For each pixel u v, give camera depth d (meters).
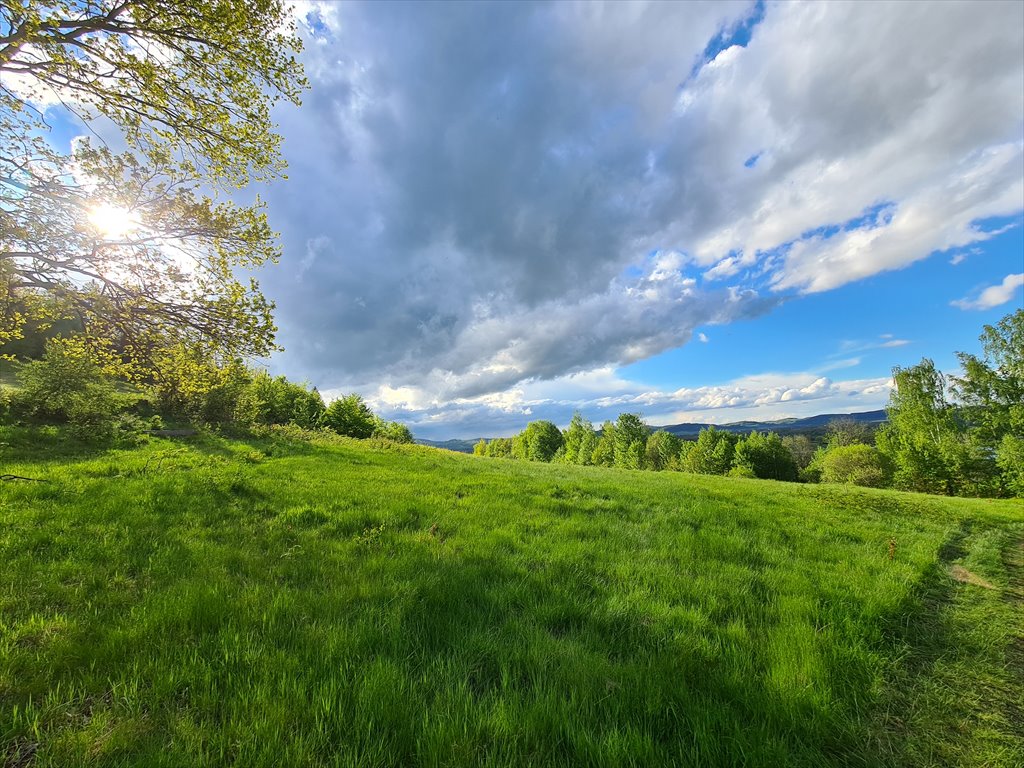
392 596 4.67
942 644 4.55
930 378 43.38
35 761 2.37
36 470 9.73
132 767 2.31
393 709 2.81
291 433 25.52
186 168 8.90
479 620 4.27
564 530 8.40
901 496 18.78
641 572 6.04
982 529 11.57
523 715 2.84
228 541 6.43
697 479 23.36
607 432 88.38
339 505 9.32
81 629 3.63
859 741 2.92
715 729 2.84
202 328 8.23
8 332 9.12
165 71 7.73
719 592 5.41
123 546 5.70
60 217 7.32
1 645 3.32
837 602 5.16
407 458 20.94
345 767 2.37
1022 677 3.91
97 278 7.84
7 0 5.82
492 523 8.69
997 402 37.41
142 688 2.99
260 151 9.07
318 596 4.57
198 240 8.69
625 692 3.15
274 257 9.41
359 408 42.34
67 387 16.28
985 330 38.25
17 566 4.79
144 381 9.53
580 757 2.55
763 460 65.00
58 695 2.85
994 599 6.00
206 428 21.72
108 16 7.05
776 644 3.98
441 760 2.48
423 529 7.98
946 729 3.17
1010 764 2.81
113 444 14.88
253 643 3.56
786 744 2.76
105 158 7.68
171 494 8.75
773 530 9.41
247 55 8.03
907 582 6.15
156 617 3.82
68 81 7.21
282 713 2.72
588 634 4.13
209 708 2.84
